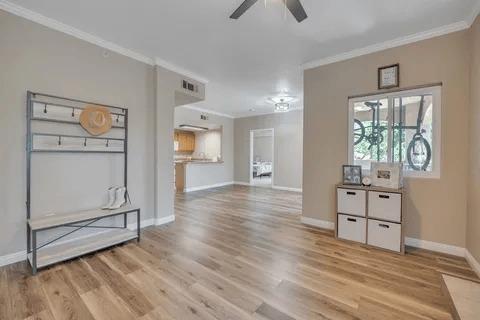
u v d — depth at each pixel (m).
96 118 2.73
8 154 2.21
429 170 2.66
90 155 2.79
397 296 1.79
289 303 1.70
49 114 2.43
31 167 2.35
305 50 3.06
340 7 2.17
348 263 2.31
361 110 3.11
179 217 3.94
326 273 2.12
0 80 2.15
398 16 2.30
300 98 5.47
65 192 2.59
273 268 2.21
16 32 2.23
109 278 2.02
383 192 2.62
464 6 2.13
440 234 2.56
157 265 2.25
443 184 2.53
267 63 3.48
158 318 1.54
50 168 2.48
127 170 3.14
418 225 2.68
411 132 2.78
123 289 1.86
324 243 2.82
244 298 1.76
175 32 2.65
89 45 2.75
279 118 7.21
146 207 3.40
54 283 1.93
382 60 2.87
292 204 4.99
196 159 8.12
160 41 2.87
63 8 2.22
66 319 1.53
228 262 2.32
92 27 2.56
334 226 3.06
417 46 2.64
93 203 2.82
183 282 1.96
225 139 7.93
